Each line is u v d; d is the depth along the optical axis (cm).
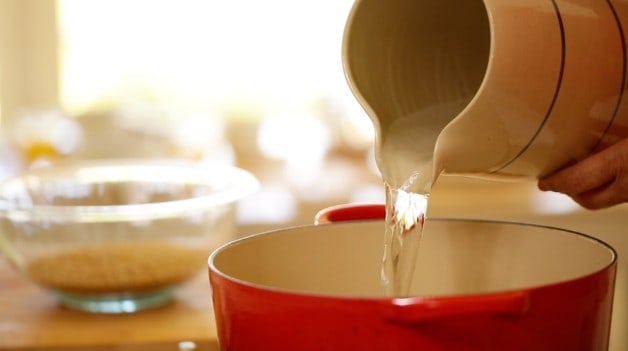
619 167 108
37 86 280
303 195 211
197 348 135
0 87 277
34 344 135
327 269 112
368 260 113
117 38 278
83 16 277
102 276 141
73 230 142
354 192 212
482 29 115
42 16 277
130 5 277
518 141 106
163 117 245
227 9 278
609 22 106
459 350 94
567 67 104
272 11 279
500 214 195
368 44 111
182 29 279
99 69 279
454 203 199
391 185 111
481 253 112
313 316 94
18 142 211
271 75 282
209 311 144
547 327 95
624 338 173
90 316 143
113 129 229
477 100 102
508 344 94
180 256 143
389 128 112
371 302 93
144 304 146
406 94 113
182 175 159
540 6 104
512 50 102
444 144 104
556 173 111
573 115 106
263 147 271
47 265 142
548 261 109
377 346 94
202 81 281
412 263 110
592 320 98
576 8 105
